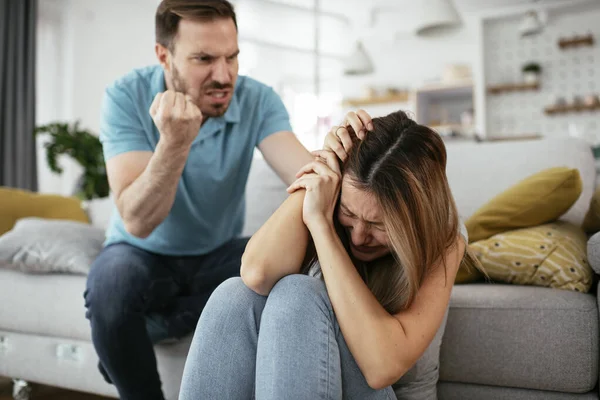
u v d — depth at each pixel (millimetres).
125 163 1440
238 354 983
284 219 1041
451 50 7082
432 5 3770
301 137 9875
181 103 1231
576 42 6234
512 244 1532
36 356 1876
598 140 6266
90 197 3352
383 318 932
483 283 1618
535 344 1322
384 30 7445
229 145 1582
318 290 954
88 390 1771
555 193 1550
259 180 2275
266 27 8133
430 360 1238
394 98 7086
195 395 977
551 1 6340
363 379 967
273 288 978
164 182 1315
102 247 1990
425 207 951
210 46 1378
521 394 1351
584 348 1286
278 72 9477
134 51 6820
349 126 1108
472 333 1384
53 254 1858
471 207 1901
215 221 1602
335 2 7230
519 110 6641
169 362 1578
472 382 1399
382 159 967
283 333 914
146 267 1458
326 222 1005
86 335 1753
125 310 1391
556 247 1485
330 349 922
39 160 5883
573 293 1381
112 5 6531
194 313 1494
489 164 1941
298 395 896
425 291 996
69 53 6113
